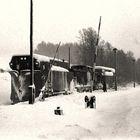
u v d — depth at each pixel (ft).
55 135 31.45
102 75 150.41
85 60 255.29
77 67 131.34
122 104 62.64
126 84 279.69
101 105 67.21
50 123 40.19
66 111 54.08
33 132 33.30
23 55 84.43
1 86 109.09
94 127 37.73
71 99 83.92
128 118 41.47
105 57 279.49
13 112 48.83
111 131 34.65
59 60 107.24
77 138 30.68
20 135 31.30
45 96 86.12
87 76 131.64
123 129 35.19
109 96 95.04
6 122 40.29
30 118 43.98
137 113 45.11
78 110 56.59
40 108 56.13
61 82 101.09
